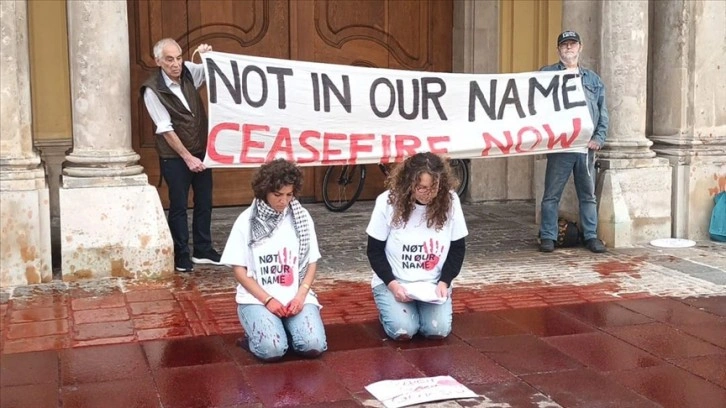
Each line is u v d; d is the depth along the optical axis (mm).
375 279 5398
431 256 5250
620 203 8016
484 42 10578
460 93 7336
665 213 8273
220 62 6734
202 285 6625
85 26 6758
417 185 5074
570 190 8242
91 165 6812
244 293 4988
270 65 6875
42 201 6656
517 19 10656
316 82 6984
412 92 7211
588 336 5402
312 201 10523
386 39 10484
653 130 8648
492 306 6082
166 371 4773
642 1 8039
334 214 9852
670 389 4531
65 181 6746
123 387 4535
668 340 5324
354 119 7082
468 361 4941
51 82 9070
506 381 4641
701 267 7230
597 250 7809
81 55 6785
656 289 6523
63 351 5102
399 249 5238
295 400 4371
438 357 5016
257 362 4910
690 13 8289
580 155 7707
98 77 6793
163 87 6836
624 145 8125
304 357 4996
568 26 8398
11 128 6570
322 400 4371
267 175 4820
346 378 4672
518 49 10703
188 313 5875
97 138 6828
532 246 8141
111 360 4945
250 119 6820
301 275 5020
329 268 7254
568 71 7602
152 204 6879
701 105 8383
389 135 7176
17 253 6547
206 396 4418
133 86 9594
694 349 5156
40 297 6262
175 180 7004
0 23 6477
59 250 7633
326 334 5441
